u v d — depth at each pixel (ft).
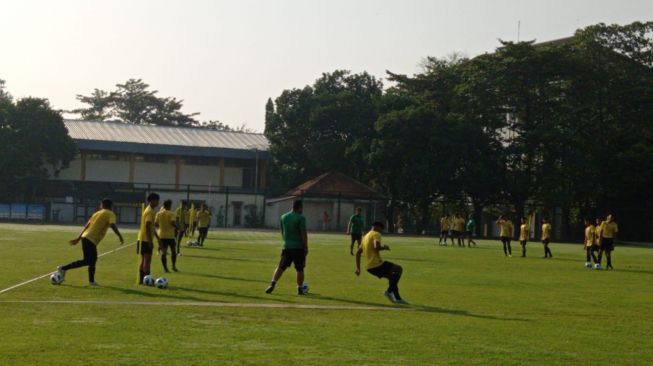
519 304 59.82
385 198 294.46
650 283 85.66
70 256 99.04
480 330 45.11
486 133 277.23
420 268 99.40
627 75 268.00
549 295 68.03
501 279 84.79
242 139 344.69
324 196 291.58
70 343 37.29
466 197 282.56
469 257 130.62
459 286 74.08
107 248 120.67
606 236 111.86
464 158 271.90
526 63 262.88
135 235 174.91
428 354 37.09
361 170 313.12
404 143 270.46
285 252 61.98
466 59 317.22
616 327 48.37
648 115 261.65
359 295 62.54
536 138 261.03
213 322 45.34
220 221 306.35
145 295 57.77
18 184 284.00
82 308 49.67
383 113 295.89
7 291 57.88
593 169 258.78
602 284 82.48
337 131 317.01
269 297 59.16
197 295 58.95
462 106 282.15
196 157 328.08
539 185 265.34
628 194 273.13
